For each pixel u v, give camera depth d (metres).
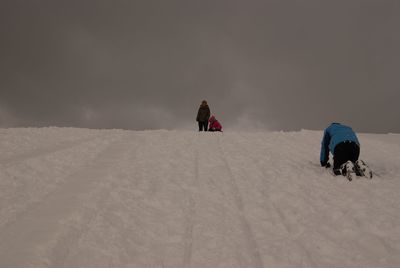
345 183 7.20
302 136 13.55
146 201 6.07
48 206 5.50
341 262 4.19
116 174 7.47
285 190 6.78
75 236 4.60
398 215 5.49
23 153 9.38
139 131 14.49
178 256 4.32
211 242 4.67
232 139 12.63
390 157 9.97
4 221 4.98
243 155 9.89
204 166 8.59
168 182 7.18
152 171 7.96
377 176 7.70
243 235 4.89
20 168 7.46
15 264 3.85
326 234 4.93
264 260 4.21
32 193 6.16
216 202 6.13
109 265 4.05
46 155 8.71
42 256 4.01
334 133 8.27
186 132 14.27
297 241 4.71
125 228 4.98
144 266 4.08
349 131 8.24
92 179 7.02
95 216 5.25
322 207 5.89
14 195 6.02
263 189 6.83
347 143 7.93
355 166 7.56
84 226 4.90
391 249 4.48
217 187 6.94
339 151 7.95
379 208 5.79
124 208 5.68
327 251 4.45
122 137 12.60
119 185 6.77
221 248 4.52
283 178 7.60
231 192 6.66
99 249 4.37
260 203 6.08
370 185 7.01
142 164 8.55
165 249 4.48
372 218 5.37
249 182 7.28
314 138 13.11
